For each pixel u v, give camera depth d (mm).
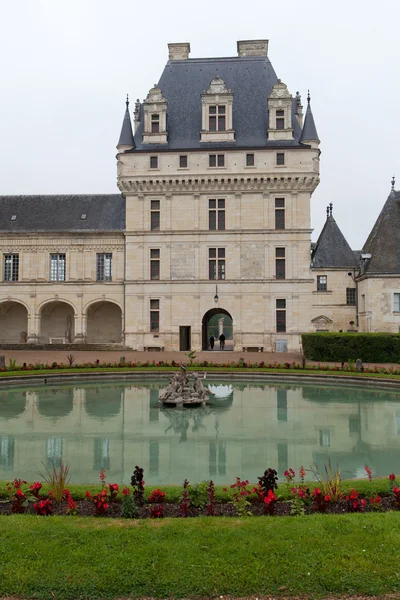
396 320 50219
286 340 48188
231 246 48969
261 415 21453
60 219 53688
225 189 49031
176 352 47312
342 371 33031
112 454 15328
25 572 6820
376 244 52562
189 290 49062
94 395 26734
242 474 13352
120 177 49406
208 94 50062
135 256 49781
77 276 51844
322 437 17609
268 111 50656
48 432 18250
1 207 55562
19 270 52375
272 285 48531
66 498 9688
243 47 55500
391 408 23078
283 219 48812
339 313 59844
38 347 49719
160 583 6633
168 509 9398
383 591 6551
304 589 6590
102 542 7594
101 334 54500
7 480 12430
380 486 10508
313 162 48062
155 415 21453
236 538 7715
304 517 8594
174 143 50562
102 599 6426
